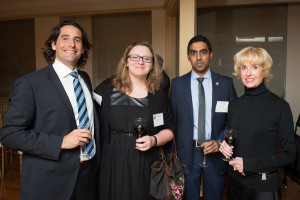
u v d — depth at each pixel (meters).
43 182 1.32
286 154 1.41
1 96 6.80
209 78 2.12
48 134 1.32
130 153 1.62
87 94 1.61
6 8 6.26
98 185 1.65
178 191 1.66
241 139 1.55
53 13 6.00
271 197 1.45
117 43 6.05
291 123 1.44
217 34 5.54
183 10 2.99
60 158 1.36
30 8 6.12
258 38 5.42
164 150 1.91
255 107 1.53
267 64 1.50
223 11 5.47
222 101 2.04
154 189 1.60
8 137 1.25
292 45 5.33
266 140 1.47
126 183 1.58
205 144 1.85
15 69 6.66
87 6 5.79
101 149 1.69
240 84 5.51
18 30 6.54
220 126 2.04
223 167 2.04
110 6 5.68
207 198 2.07
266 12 5.36
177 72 5.53
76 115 1.45
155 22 5.52
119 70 1.77
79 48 1.46
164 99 1.83
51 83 1.38
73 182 1.39
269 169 1.42
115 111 1.66
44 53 1.55
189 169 2.02
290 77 5.41
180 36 3.02
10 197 2.92
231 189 1.66
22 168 1.36
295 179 1.58
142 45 1.72
